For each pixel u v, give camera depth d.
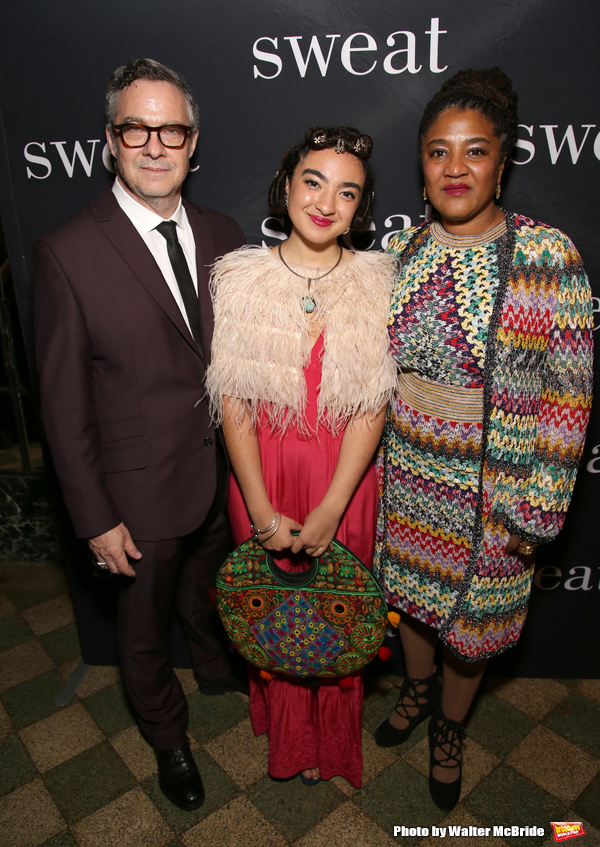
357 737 1.62
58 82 1.55
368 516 1.51
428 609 1.56
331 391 1.31
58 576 2.67
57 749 1.85
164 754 1.70
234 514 1.52
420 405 1.40
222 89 1.56
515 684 2.08
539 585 1.98
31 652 2.25
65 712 1.98
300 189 1.24
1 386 2.48
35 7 1.49
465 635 1.47
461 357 1.30
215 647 1.98
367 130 1.58
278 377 1.30
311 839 1.58
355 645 1.39
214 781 1.75
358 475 1.38
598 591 1.98
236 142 1.61
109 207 1.38
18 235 1.70
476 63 1.50
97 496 1.41
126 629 1.60
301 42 1.51
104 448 1.46
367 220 1.37
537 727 1.90
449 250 1.32
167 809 1.66
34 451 2.57
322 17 1.48
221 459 1.66
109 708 1.99
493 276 1.25
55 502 1.93
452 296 1.28
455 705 1.68
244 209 1.68
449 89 1.25
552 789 1.70
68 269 1.32
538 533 1.33
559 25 1.45
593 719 1.93
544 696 2.03
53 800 1.69
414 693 1.83
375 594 1.34
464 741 1.85
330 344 1.29
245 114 1.58
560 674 2.10
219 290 1.32
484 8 1.45
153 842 1.58
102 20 1.50
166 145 1.32
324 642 1.39
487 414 1.30
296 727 1.61
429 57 1.50
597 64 1.48
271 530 1.37
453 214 1.25
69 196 1.66
